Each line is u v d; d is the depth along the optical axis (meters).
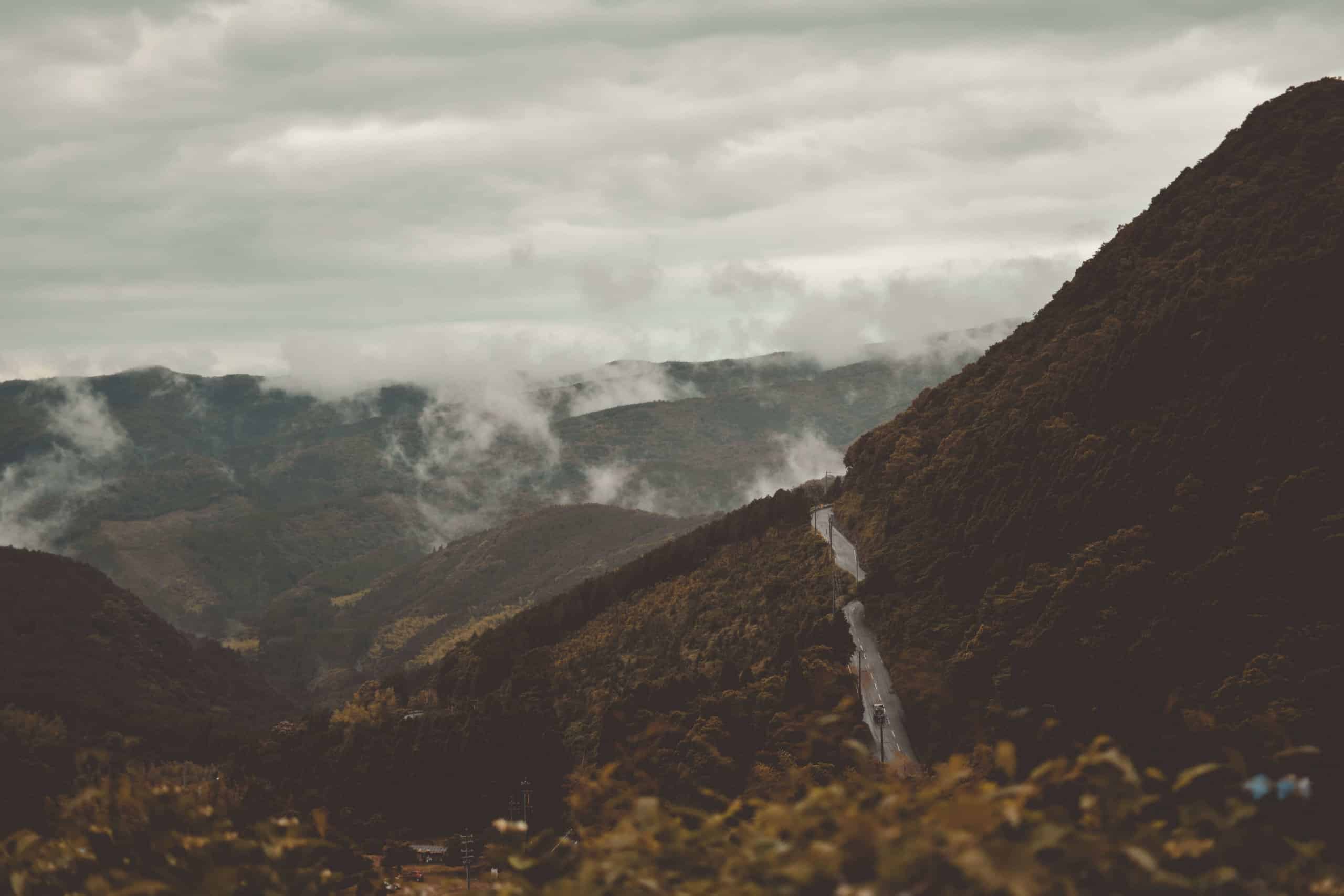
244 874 10.03
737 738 67.06
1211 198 130.25
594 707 121.62
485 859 10.44
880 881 7.37
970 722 72.88
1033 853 7.42
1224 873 7.91
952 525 108.62
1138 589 75.56
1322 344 87.25
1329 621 66.25
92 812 10.90
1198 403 91.81
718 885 8.38
